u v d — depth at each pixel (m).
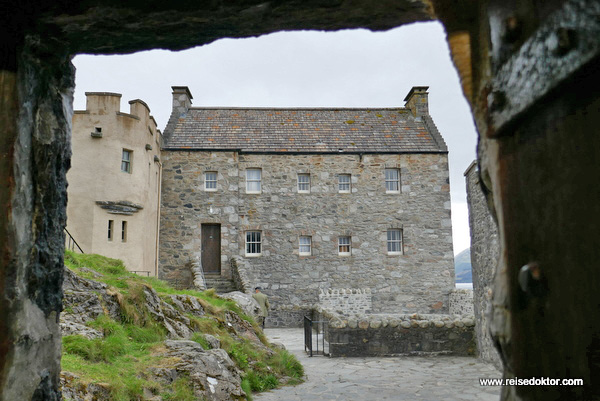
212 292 11.04
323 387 7.78
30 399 2.53
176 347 6.48
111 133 15.13
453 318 11.23
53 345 2.84
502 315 1.70
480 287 10.19
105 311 6.86
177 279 18.67
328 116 22.19
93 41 2.75
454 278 19.58
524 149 1.55
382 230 19.72
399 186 20.12
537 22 1.43
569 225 1.33
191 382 5.58
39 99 2.68
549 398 1.42
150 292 8.06
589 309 1.25
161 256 18.80
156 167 18.25
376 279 19.42
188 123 21.09
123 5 2.38
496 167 1.75
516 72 1.55
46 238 2.77
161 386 5.28
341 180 20.19
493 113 1.70
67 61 2.90
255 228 19.42
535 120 1.48
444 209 19.95
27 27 2.46
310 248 19.64
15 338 2.37
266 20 2.61
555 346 1.39
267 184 19.73
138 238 15.73
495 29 1.68
